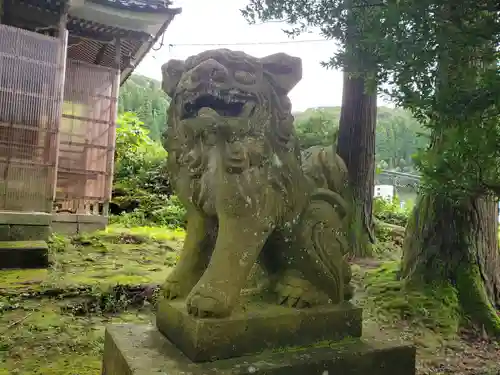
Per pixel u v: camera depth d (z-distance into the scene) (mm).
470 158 1534
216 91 1596
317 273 1823
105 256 5230
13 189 5344
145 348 1620
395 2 1451
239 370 1452
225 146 1629
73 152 6906
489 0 1401
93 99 7023
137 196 9641
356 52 1662
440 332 3240
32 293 3432
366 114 5668
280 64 1762
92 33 7312
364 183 5672
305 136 6789
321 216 1878
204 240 1850
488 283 3709
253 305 1769
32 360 2387
